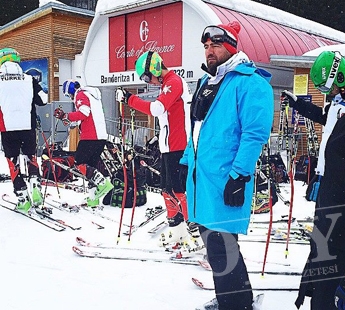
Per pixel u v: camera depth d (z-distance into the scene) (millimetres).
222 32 2250
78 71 14289
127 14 10836
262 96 2102
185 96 3438
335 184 2080
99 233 4234
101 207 5316
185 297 2707
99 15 11203
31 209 4961
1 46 15797
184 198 3494
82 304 2607
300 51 11047
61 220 4645
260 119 2076
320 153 2551
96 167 5336
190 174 2348
